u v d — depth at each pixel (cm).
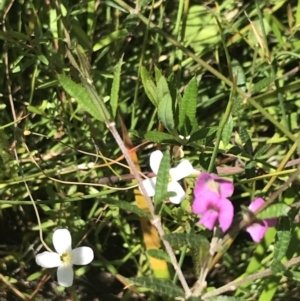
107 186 14
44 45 15
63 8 15
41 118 16
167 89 11
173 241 10
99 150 15
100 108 10
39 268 15
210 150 13
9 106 16
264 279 13
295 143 13
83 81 10
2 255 15
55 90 16
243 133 13
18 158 15
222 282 15
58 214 15
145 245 15
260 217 9
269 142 16
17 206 16
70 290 14
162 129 15
